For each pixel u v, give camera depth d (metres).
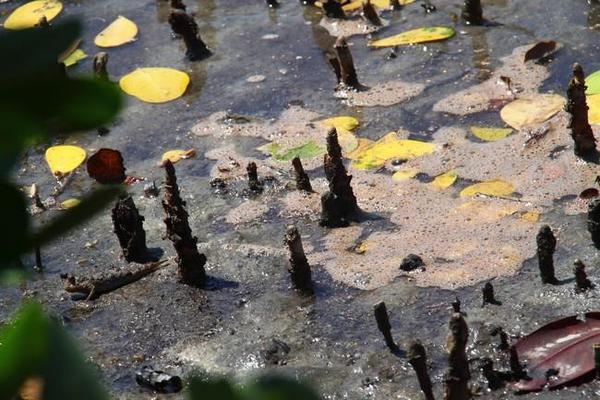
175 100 5.88
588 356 3.30
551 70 5.54
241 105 5.72
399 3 6.64
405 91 5.58
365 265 4.10
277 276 4.12
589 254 3.94
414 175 4.74
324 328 3.75
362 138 5.19
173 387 3.54
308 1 6.90
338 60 5.69
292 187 4.77
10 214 0.56
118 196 0.66
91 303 4.11
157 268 4.29
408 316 3.74
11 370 0.55
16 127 0.54
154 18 7.05
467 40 6.04
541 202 4.36
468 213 4.36
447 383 3.04
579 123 4.56
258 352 3.67
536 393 3.24
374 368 3.48
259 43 6.46
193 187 4.92
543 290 3.74
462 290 3.84
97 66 5.97
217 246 4.39
